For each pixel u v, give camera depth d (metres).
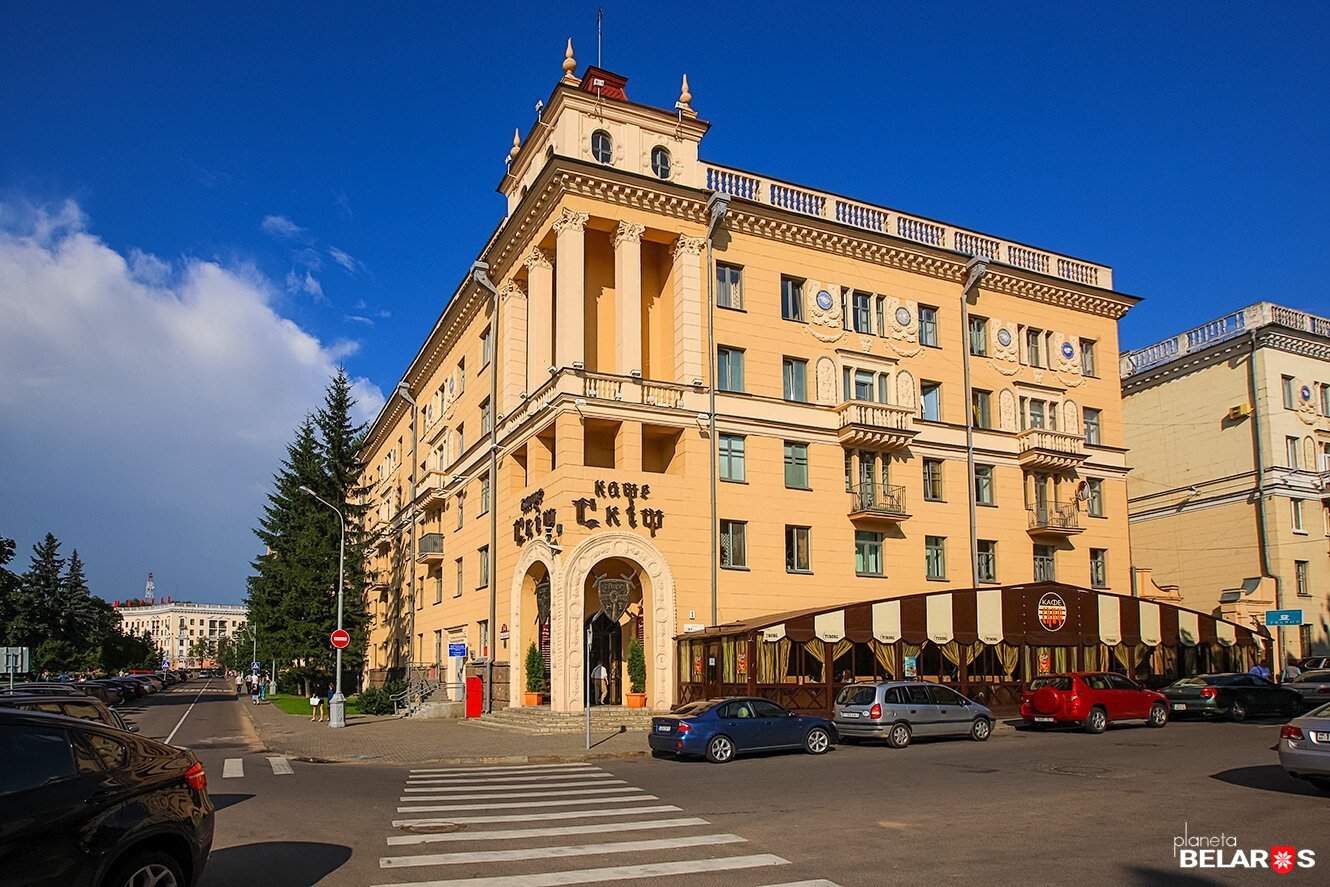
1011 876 8.67
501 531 33.22
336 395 50.91
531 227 32.50
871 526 33.19
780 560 31.14
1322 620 42.53
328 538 48.06
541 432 30.16
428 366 47.81
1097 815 11.92
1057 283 39.06
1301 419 44.22
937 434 35.19
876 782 15.55
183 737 28.75
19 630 64.19
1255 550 43.06
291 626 46.56
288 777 17.52
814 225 33.50
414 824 11.67
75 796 6.47
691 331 30.89
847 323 34.28
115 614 100.69
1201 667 35.22
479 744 23.72
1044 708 25.52
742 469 31.20
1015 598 30.39
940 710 22.95
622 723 26.45
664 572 28.86
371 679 57.53
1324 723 12.73
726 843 10.24
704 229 31.91
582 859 9.45
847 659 30.64
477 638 35.44
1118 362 41.34
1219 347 45.38
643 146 31.81
